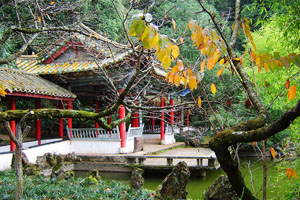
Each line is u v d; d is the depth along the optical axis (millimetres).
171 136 21922
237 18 2914
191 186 11383
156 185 11477
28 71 15328
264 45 10391
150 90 11836
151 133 22078
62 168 10555
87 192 8141
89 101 20250
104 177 12641
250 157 16875
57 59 15703
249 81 2842
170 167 12531
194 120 15375
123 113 14961
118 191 8508
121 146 15508
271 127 2117
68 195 7750
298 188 5895
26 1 7609
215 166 12422
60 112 3715
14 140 4152
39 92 13016
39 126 15117
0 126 22297
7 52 11562
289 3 5441
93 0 13211
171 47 2303
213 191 6887
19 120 3789
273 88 7785
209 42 2256
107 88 15672
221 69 2742
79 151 16375
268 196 7902
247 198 2637
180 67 2588
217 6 20938
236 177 2605
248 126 2375
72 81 15820
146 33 2016
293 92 2359
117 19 14047
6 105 18641
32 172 10414
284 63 2135
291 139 7059
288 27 5758
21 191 4207
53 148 15141
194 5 14688
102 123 4000
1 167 11359
